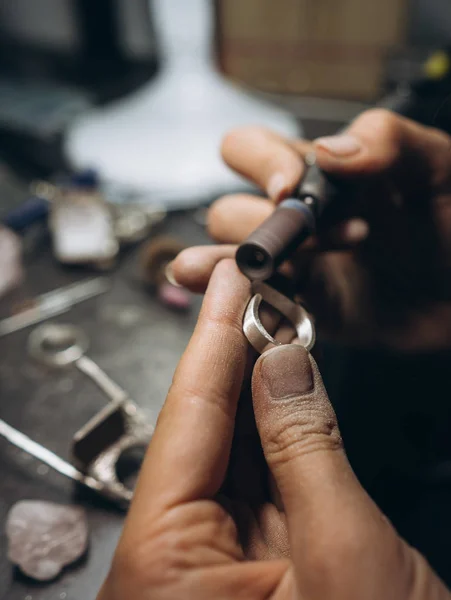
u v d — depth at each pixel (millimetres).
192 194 415
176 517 147
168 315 328
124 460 247
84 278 353
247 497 186
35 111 494
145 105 486
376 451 278
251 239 175
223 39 607
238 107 492
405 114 383
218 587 142
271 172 247
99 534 224
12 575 211
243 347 175
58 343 308
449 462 274
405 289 331
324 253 278
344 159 233
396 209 303
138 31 648
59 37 667
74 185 388
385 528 146
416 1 554
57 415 269
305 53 599
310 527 143
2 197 402
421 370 315
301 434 153
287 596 145
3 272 345
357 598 136
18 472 245
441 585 146
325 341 322
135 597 143
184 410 159
